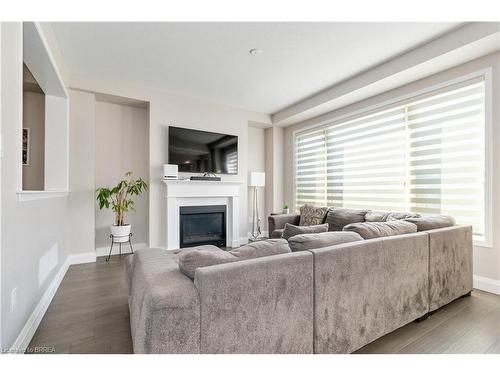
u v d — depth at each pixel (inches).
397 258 68.6
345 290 57.8
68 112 130.2
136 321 47.7
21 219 60.4
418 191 125.6
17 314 58.1
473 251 104.9
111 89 145.1
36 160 139.6
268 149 218.7
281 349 48.7
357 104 155.9
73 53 115.6
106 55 117.6
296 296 50.8
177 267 52.2
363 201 153.0
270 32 100.0
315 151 189.0
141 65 126.9
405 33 100.0
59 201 109.9
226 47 110.9
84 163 141.3
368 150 150.2
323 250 55.5
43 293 82.5
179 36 103.0
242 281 44.6
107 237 157.5
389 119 138.9
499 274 97.9
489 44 93.8
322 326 54.3
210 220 178.4
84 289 101.1
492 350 62.4
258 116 201.3
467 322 76.2
